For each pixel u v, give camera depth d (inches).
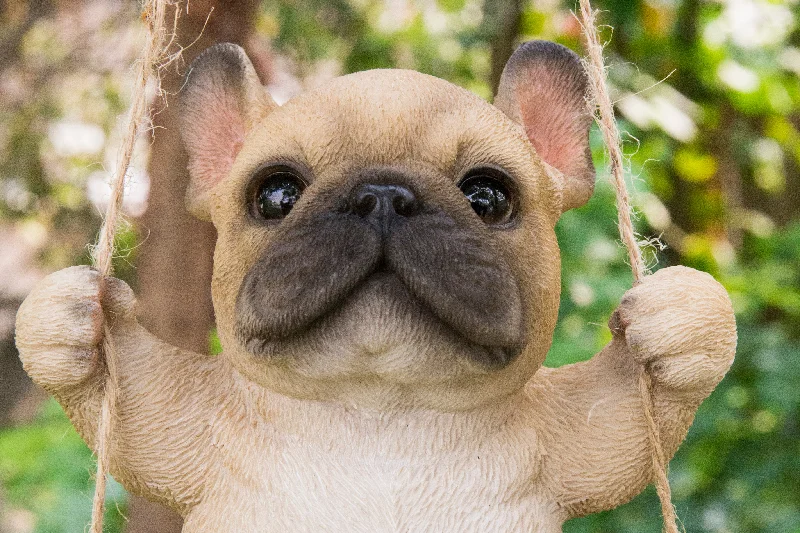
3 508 29.6
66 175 31.0
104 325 14.1
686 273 14.2
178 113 15.1
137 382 14.3
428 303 12.9
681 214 33.5
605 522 23.4
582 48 26.9
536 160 14.2
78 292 13.9
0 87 30.4
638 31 27.0
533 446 14.2
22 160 30.7
